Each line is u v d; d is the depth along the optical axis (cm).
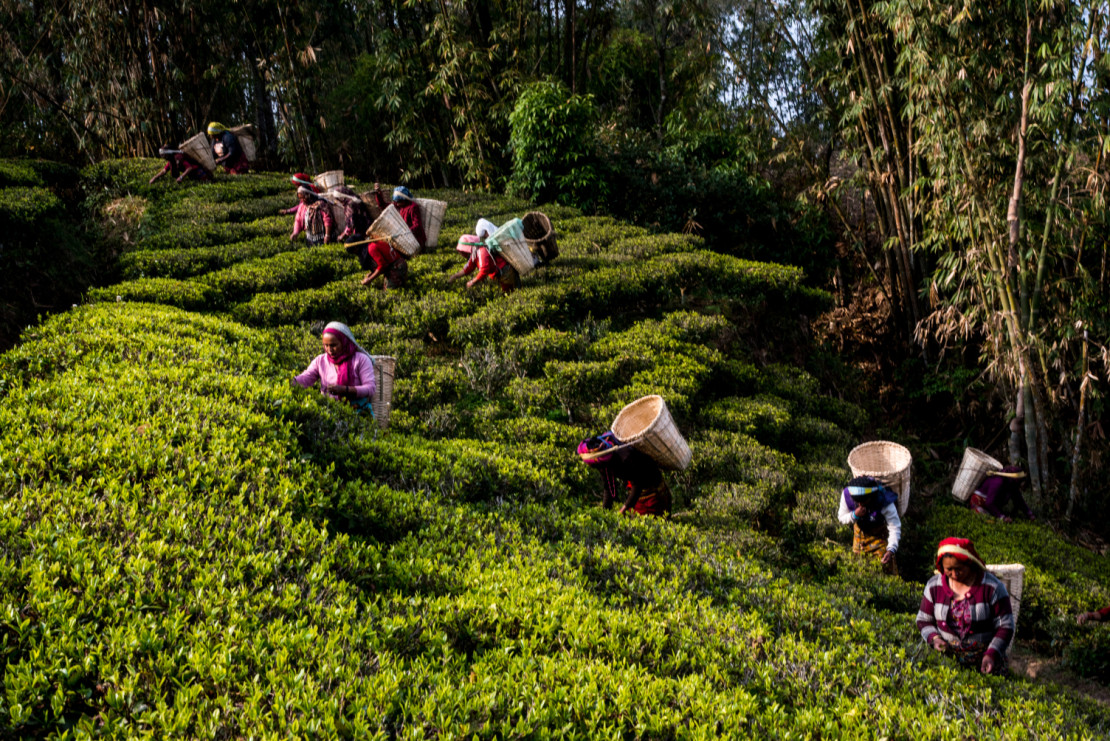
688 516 736
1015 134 1151
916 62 1181
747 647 439
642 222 1959
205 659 319
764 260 1978
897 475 761
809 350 1442
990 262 1188
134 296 1063
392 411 870
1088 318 1166
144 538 393
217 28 2183
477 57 1950
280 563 408
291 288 1223
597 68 2525
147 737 274
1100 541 1198
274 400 634
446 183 2214
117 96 1977
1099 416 1285
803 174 2028
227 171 1977
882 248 1681
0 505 387
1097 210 1094
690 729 337
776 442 1004
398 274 1184
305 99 2283
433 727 310
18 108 2062
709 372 1051
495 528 564
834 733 358
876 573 702
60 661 300
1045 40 1073
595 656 399
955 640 510
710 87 2006
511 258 1156
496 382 986
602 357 1057
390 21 2105
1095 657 673
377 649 357
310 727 289
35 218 1166
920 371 1625
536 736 317
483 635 397
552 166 1880
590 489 771
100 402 551
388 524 525
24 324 989
